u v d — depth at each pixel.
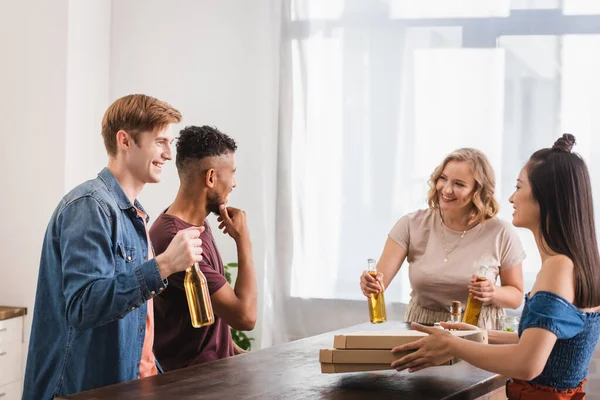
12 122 4.12
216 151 2.35
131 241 2.01
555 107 3.97
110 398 1.61
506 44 4.04
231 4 4.42
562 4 3.96
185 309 2.28
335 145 4.26
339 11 4.27
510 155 4.03
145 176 2.03
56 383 1.92
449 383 1.80
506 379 1.96
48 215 4.07
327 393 1.68
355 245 4.23
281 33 4.34
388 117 4.20
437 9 4.13
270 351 2.20
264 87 4.36
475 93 4.08
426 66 4.15
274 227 4.32
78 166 4.19
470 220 2.96
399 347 1.70
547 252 1.70
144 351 2.11
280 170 4.32
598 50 3.91
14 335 4.00
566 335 1.62
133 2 4.53
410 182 4.16
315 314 4.26
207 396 1.64
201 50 4.46
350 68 4.25
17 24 4.13
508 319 2.92
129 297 1.79
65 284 1.84
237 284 2.42
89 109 4.30
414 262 3.04
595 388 3.78
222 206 2.41
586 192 1.70
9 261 4.11
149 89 4.52
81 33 4.21
